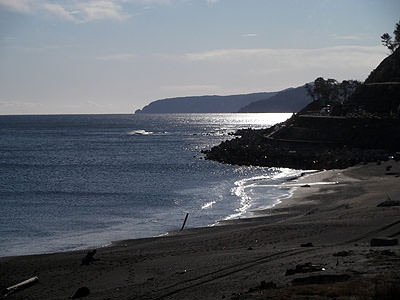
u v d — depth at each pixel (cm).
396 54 16438
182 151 14325
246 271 2731
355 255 2806
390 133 11600
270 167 10325
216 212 5478
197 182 8094
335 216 4472
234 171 9644
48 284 2973
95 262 3412
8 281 3080
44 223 5078
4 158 12500
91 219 5250
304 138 12781
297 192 6562
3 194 6944
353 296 2002
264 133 15975
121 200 6400
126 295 2514
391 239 3198
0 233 4656
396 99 13462
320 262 2717
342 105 14212
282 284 2342
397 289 1986
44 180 8512
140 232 4650
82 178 8769
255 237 3894
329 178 7931
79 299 2553
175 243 3959
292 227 4094
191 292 2428
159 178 8688
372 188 6406
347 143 11850
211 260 3142
